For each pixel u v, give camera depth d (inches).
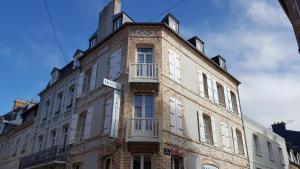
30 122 860.6
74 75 722.8
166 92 520.7
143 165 454.9
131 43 558.6
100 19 737.6
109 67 586.6
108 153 486.3
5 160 939.3
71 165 581.3
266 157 811.4
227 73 754.8
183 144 512.4
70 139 601.0
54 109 754.8
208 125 617.0
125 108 491.2
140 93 511.8
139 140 453.1
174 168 490.3
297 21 360.5
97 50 658.2
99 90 585.3
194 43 694.5
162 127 479.8
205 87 660.1
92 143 540.1
